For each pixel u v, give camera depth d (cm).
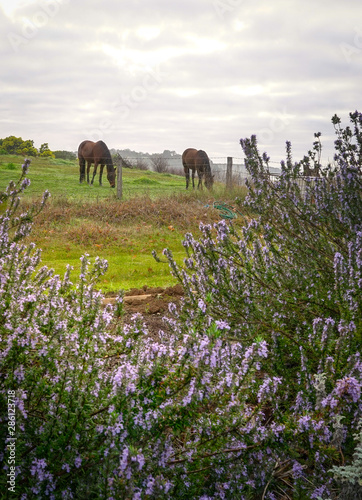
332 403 315
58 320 303
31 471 260
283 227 504
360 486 279
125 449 248
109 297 710
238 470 296
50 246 1262
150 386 274
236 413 300
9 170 3002
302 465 315
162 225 1583
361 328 376
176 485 278
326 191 512
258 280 467
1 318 304
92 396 288
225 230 504
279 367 395
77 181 2720
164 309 616
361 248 445
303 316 454
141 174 3550
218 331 270
